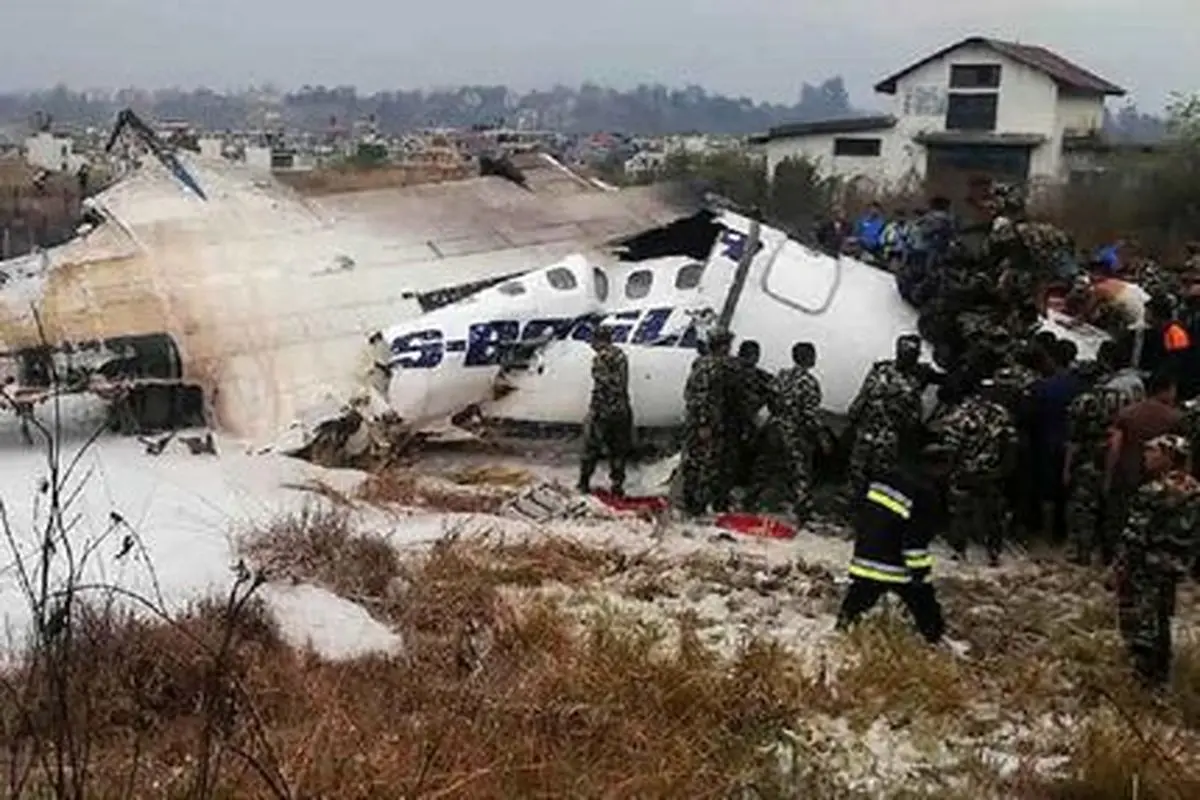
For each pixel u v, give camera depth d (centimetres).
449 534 1073
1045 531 1188
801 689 812
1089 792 700
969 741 774
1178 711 813
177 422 1349
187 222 1532
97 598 817
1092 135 4912
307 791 609
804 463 1175
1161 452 838
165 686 712
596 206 1659
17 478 1143
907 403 1104
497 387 1362
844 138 5097
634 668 791
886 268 1544
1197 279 1400
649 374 1317
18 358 1320
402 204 1636
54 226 2781
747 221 1392
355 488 1214
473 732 695
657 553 1090
